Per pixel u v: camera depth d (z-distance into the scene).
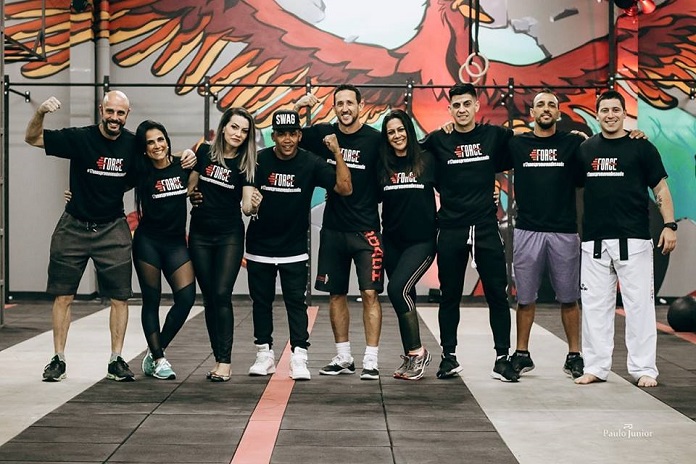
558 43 10.88
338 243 5.33
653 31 10.88
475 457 3.48
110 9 10.88
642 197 5.13
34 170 10.84
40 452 3.52
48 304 10.36
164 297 10.91
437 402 4.57
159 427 3.97
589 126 10.84
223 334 5.19
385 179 5.25
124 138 5.17
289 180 5.15
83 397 4.65
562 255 5.25
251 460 3.42
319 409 4.38
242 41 10.89
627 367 5.36
